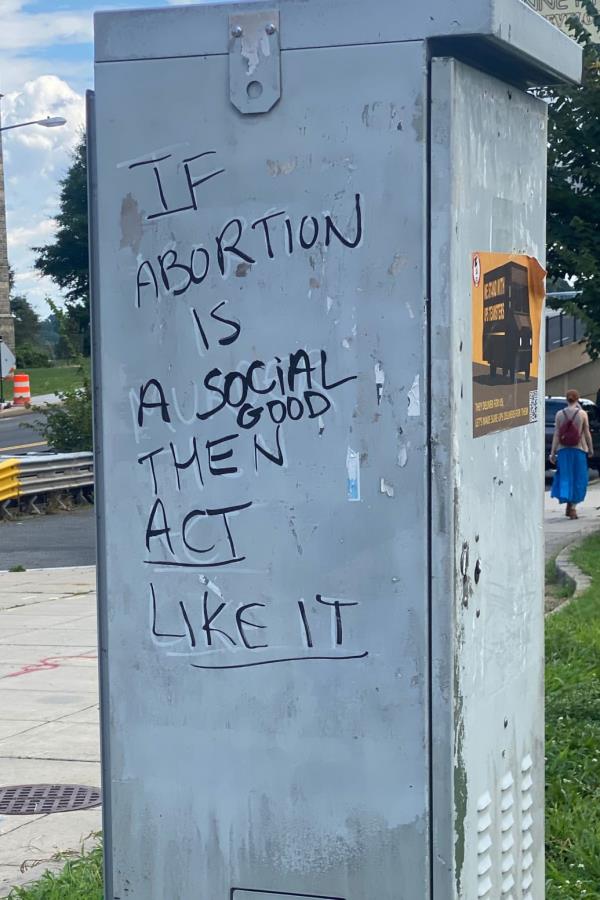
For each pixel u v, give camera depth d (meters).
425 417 2.77
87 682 8.81
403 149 2.75
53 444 24.45
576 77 3.37
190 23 2.86
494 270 3.02
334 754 2.86
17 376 44.06
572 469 18.89
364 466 2.81
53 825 5.71
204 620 2.93
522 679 3.26
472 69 2.86
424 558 2.78
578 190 13.09
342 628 2.84
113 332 2.96
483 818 2.99
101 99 2.92
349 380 2.81
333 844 2.86
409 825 2.82
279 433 2.86
